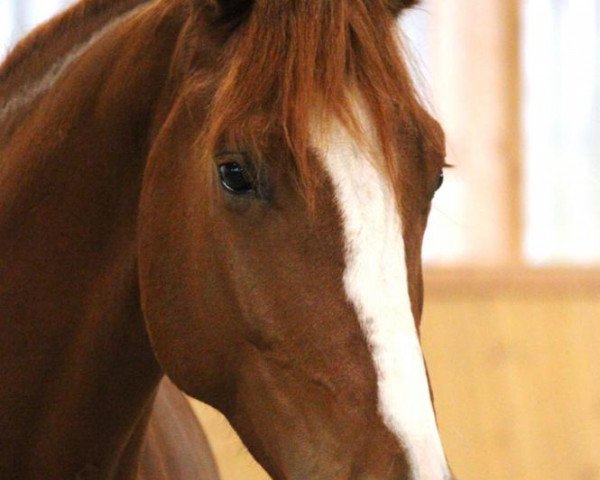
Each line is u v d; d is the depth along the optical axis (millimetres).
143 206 3270
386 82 2918
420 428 2697
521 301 7953
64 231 3424
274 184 2906
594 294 8164
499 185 8922
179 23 3299
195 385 3215
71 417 3494
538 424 7738
